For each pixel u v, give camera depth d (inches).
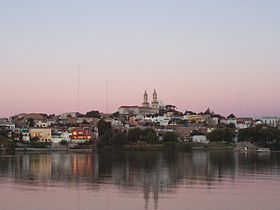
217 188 3875.5
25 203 3203.7
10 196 3484.3
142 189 3836.1
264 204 3127.5
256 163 6988.2
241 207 3031.5
